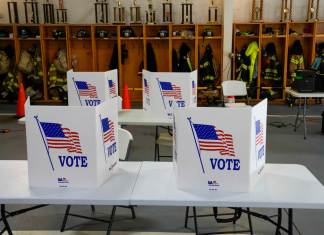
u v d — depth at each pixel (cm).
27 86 787
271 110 718
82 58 807
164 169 220
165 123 355
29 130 186
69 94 357
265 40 779
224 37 740
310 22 745
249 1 773
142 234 275
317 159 444
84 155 187
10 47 787
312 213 310
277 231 226
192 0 781
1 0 780
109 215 310
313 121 635
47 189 190
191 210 316
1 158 458
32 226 291
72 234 278
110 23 771
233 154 180
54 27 783
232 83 569
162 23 760
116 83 379
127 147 265
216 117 177
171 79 358
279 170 216
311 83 511
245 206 176
